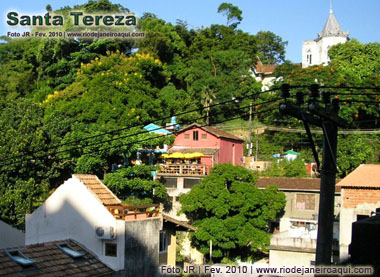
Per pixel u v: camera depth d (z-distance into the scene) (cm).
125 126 4709
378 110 5509
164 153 4722
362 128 5588
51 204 2300
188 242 3659
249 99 6806
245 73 7038
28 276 1825
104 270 2108
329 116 1294
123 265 2148
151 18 8038
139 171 3891
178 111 6281
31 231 2327
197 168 4544
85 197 2234
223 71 7156
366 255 1223
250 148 5547
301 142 5909
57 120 4366
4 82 7100
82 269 2031
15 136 3719
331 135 1316
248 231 3544
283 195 3894
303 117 1299
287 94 1324
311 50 9744
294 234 3266
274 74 6731
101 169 4147
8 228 2552
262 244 3516
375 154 5316
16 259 1886
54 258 2023
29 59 7475
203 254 3597
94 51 6856
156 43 7194
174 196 4481
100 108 4803
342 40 9456
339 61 7338
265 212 3681
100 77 5156
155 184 3931
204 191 3669
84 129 4119
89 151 3906
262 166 5419
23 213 3431
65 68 6738
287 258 3031
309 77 6097
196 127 5191
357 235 1236
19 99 4691
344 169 5119
